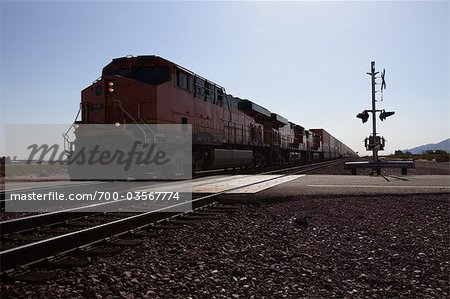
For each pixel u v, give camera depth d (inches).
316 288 166.7
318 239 255.9
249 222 307.1
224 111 916.0
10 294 147.3
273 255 213.5
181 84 679.7
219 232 268.1
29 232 266.1
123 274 171.8
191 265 194.1
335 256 215.6
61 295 148.3
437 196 424.2
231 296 154.0
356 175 821.9
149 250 216.2
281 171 987.3
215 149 825.5
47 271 173.8
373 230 277.1
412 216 324.8
